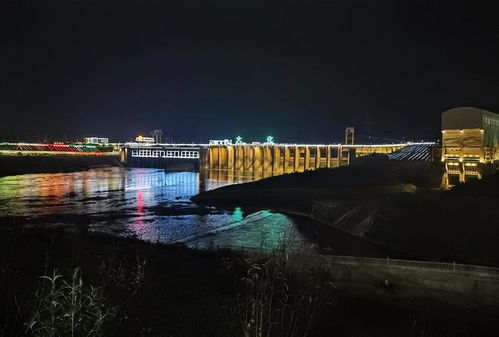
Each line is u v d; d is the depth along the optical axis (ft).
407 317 92.68
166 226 253.24
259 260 100.53
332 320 78.74
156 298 64.54
